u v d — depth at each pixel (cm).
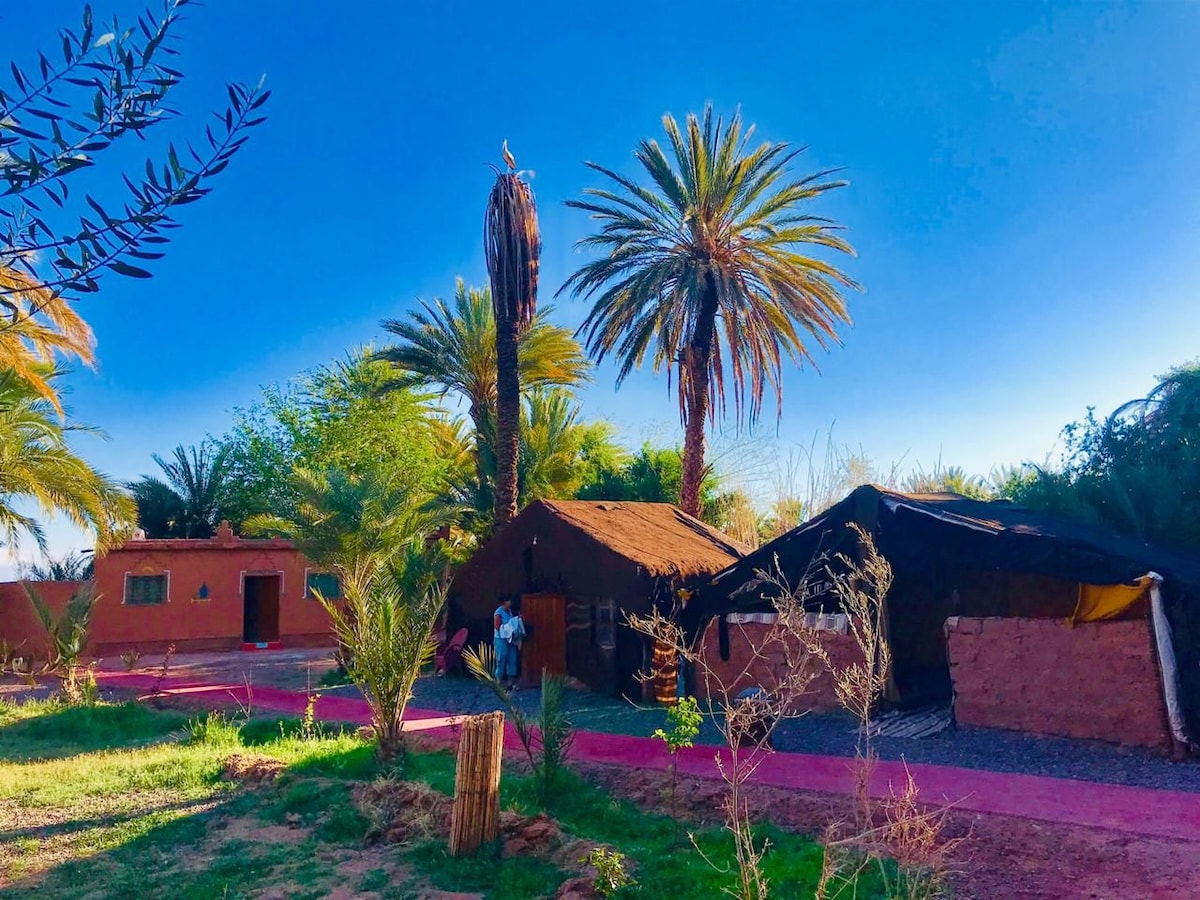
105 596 2770
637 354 2355
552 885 641
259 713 1523
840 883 605
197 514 3553
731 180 2178
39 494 1975
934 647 1369
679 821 815
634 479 3033
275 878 674
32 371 1889
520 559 1908
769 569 1427
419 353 2733
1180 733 961
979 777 867
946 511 1281
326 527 1844
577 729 1279
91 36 315
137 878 675
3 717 1523
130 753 1195
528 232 2256
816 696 1335
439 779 947
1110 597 1038
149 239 327
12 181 308
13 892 649
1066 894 583
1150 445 1580
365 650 1030
